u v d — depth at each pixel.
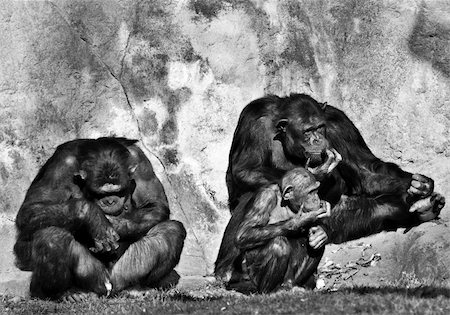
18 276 18.44
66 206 16.02
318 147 16.12
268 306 13.01
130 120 19.95
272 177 16.47
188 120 19.89
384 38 19.64
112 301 15.30
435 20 19.31
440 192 18.98
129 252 16.34
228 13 19.94
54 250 15.84
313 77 19.95
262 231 15.20
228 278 16.62
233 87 19.89
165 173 19.89
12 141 19.48
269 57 20.00
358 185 17.36
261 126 16.73
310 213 15.02
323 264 18.30
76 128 19.77
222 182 19.77
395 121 19.55
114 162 16.08
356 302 12.62
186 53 19.91
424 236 17.64
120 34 19.89
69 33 19.73
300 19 20.05
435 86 19.36
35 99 19.58
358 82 19.75
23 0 19.59
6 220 19.30
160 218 16.55
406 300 12.52
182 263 19.47
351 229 17.39
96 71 19.86
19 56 19.52
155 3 19.91
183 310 13.66
